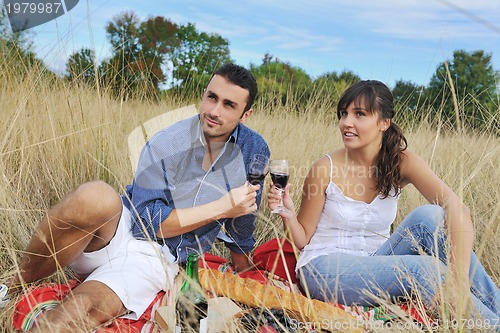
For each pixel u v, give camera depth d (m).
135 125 4.38
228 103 2.65
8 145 3.39
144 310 2.43
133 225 2.64
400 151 2.81
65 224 2.23
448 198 2.65
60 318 2.07
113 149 3.81
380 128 2.74
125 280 2.39
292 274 2.94
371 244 2.88
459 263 2.07
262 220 3.55
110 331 2.25
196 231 2.79
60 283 2.68
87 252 2.48
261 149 2.96
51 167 3.47
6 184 3.04
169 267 2.62
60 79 4.00
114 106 4.26
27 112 3.60
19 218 2.96
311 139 4.68
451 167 3.81
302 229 2.86
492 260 3.03
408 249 2.70
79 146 3.69
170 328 2.13
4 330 2.22
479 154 3.90
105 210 2.27
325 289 2.66
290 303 2.45
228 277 2.69
